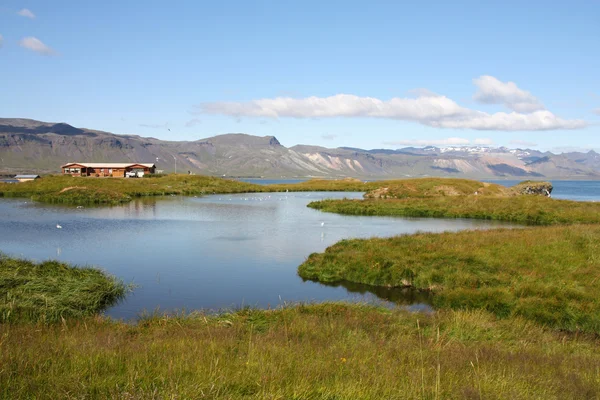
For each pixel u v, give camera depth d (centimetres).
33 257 3253
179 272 2927
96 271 2659
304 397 841
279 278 2812
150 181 11169
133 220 5388
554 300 2091
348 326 1644
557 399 926
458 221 5809
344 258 3028
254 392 868
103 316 1928
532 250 2977
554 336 1739
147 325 1703
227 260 3297
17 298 1966
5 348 1078
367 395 860
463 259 2822
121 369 971
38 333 1416
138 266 3083
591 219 5681
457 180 10038
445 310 2066
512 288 2284
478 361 1193
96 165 14475
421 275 2659
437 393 875
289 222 5500
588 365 1259
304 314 1872
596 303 2052
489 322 1802
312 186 13138
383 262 2856
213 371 950
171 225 5044
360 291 2553
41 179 10094
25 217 5481
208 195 10200
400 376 1002
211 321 1736
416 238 3553
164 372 933
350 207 7006
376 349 1282
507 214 6166
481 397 882
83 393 811
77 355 1034
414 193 8819
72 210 6388
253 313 1861
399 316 1845
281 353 1145
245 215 6194
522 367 1163
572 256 2814
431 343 1427
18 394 793
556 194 18875
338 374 993
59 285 2245
